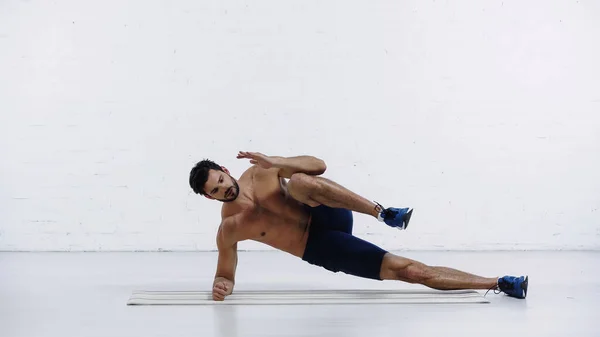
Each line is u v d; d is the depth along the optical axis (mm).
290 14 6164
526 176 6266
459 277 3938
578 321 3289
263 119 6184
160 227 6188
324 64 6184
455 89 6211
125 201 6164
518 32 6223
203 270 5109
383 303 3730
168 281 4613
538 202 6266
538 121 6254
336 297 3904
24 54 6086
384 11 6188
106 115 6133
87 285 4449
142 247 6184
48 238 6141
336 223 3990
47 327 3227
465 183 6242
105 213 6160
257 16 6164
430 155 6223
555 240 6281
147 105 6145
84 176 6137
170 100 6152
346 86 6180
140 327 3201
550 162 6262
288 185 3732
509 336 2992
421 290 4117
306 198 3705
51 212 6133
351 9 6188
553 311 3525
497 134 6238
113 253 6062
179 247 6207
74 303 3830
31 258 5738
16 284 4488
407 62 6195
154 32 6137
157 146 6164
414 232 6250
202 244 6223
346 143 6203
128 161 6160
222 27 6156
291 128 6188
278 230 3936
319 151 6199
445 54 6203
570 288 4250
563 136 6262
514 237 6273
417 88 6207
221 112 6176
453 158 6227
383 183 6219
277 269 5246
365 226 6246
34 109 6102
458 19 6203
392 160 6215
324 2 6180
